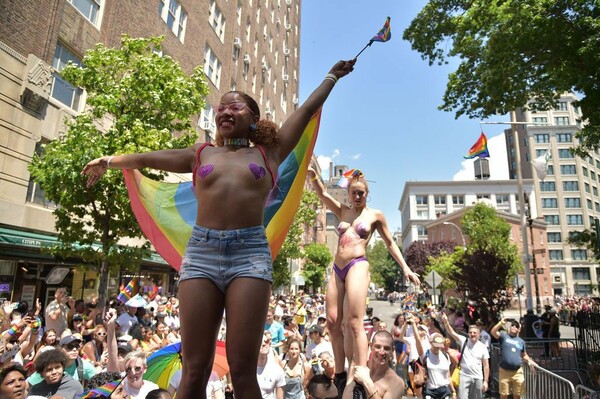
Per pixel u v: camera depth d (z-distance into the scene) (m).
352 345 3.67
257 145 2.16
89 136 10.05
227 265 1.84
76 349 5.62
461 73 14.85
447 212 88.38
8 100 12.50
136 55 11.70
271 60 43.47
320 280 53.66
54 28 14.16
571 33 11.39
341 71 2.52
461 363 8.52
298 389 6.77
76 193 9.71
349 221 4.15
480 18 13.20
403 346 9.74
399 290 81.06
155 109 11.32
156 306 11.51
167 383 4.93
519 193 23.88
